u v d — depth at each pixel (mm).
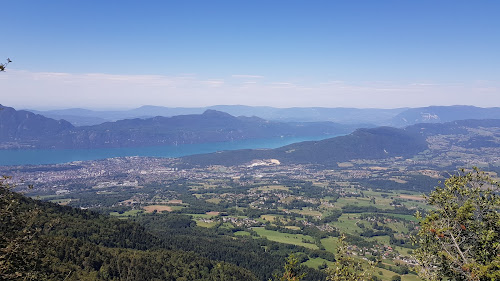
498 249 32406
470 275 30984
